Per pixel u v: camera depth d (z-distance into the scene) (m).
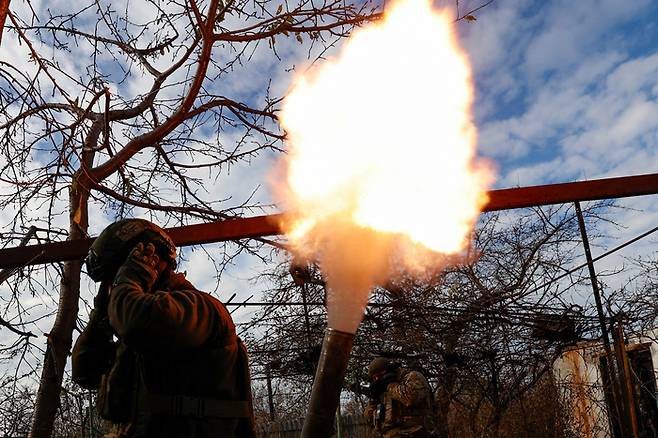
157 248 2.37
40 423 4.07
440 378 8.04
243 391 2.36
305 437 1.71
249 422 2.36
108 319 2.37
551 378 8.69
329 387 1.72
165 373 2.17
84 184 4.77
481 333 7.71
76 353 2.43
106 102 4.84
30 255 3.90
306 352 7.48
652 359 9.72
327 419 1.71
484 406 8.24
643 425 8.81
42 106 4.89
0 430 5.37
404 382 6.82
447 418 8.01
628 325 8.18
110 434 2.19
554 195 4.02
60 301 4.35
